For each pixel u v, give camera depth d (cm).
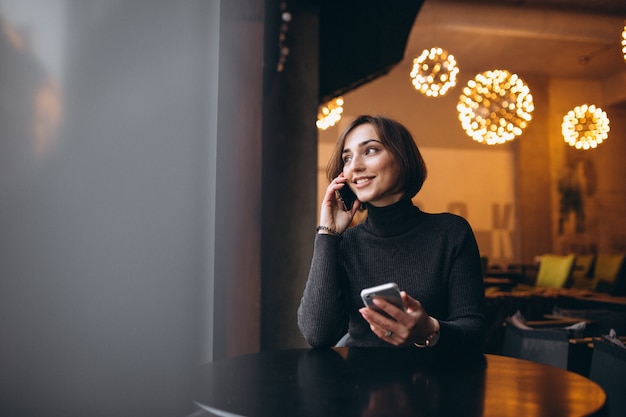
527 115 618
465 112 637
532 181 995
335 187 155
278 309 388
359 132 154
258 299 231
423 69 582
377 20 432
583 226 1018
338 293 148
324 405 87
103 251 150
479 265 151
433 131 982
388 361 122
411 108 977
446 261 149
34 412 144
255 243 229
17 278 145
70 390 146
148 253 153
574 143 779
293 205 401
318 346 144
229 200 181
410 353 131
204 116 159
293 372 111
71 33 153
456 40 846
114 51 155
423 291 148
